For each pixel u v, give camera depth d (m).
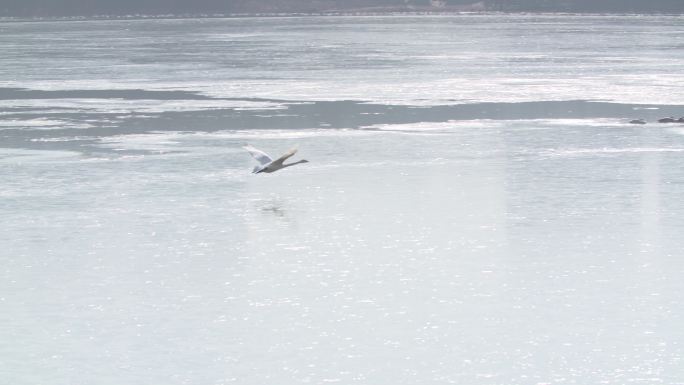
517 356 19.55
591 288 23.20
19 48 114.19
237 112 53.34
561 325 21.00
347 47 112.38
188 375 18.81
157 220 29.52
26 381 18.59
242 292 23.20
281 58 94.75
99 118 51.12
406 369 19.03
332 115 51.97
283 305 22.34
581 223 28.70
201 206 31.23
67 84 69.94
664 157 38.75
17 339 20.50
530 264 24.97
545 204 30.98
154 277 24.31
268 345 20.17
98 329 21.02
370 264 25.12
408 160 38.59
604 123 48.47
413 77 73.31
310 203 31.52
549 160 38.25
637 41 120.38
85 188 33.81
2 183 34.59
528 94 60.94
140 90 65.56
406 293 23.00
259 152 26.12
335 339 20.45
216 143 43.00
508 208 30.55
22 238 27.64
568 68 80.25
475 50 105.12
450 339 20.38
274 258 25.72
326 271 24.66
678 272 24.23
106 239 27.55
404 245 26.72
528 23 185.62
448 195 32.44
